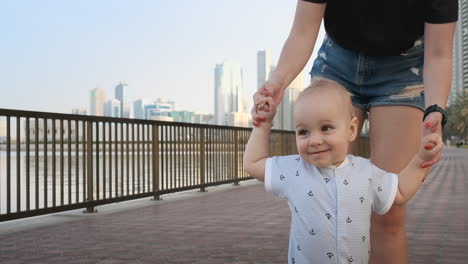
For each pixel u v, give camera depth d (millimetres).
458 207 6727
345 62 2301
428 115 1655
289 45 2141
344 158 1698
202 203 7418
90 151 6293
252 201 7648
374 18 2115
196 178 9227
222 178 10250
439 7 1921
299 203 1683
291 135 14234
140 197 7277
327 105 1613
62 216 6086
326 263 1645
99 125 6398
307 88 1711
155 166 7766
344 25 2180
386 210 1698
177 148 8562
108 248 4125
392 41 2129
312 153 1646
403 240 2217
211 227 5203
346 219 1632
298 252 1703
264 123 1854
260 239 4512
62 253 3939
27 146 5246
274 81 2090
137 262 3627
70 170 5938
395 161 2191
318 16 2125
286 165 1749
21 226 5305
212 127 9766
